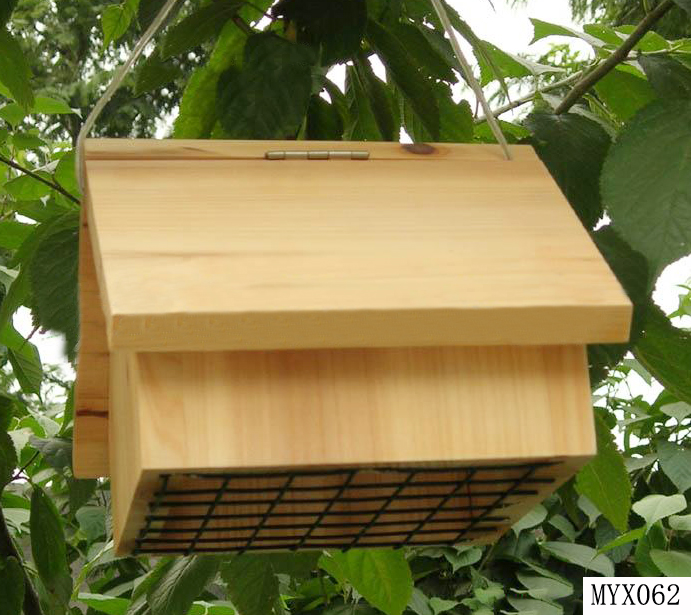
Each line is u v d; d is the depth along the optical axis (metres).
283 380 0.81
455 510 1.01
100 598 1.86
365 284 0.80
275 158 0.97
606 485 1.26
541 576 2.30
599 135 1.18
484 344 0.80
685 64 1.29
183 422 0.78
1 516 1.51
